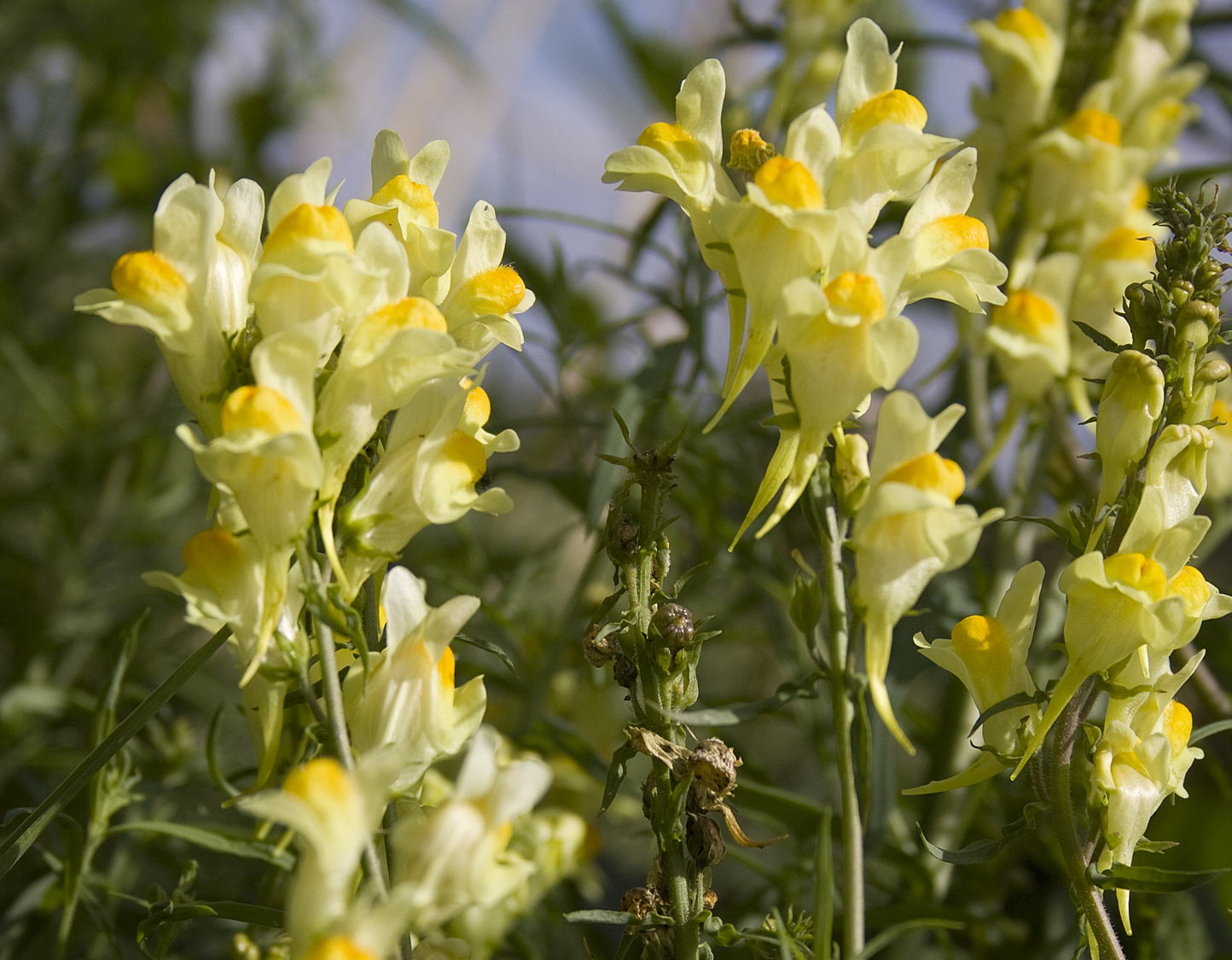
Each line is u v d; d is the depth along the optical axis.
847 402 0.51
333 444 0.51
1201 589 0.52
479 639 0.53
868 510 0.51
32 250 1.09
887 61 0.53
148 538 0.86
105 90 1.12
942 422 0.51
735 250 0.52
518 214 0.67
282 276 0.51
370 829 0.49
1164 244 0.53
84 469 0.85
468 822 0.49
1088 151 0.61
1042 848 0.63
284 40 1.13
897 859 0.61
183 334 0.51
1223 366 0.52
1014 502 0.63
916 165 0.52
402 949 0.51
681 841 0.52
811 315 0.51
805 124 0.52
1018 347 0.60
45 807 0.52
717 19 1.09
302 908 0.49
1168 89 0.62
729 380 0.52
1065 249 0.62
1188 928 0.60
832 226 0.51
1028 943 0.62
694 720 0.51
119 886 0.60
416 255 0.52
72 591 0.82
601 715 0.70
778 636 0.68
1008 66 0.62
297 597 0.51
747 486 0.68
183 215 0.51
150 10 1.14
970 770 0.53
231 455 0.50
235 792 0.54
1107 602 0.51
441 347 0.51
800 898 0.60
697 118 0.53
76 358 1.06
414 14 1.03
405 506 0.52
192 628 0.83
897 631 0.60
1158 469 0.52
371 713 0.51
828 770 0.66
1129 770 0.52
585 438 0.80
